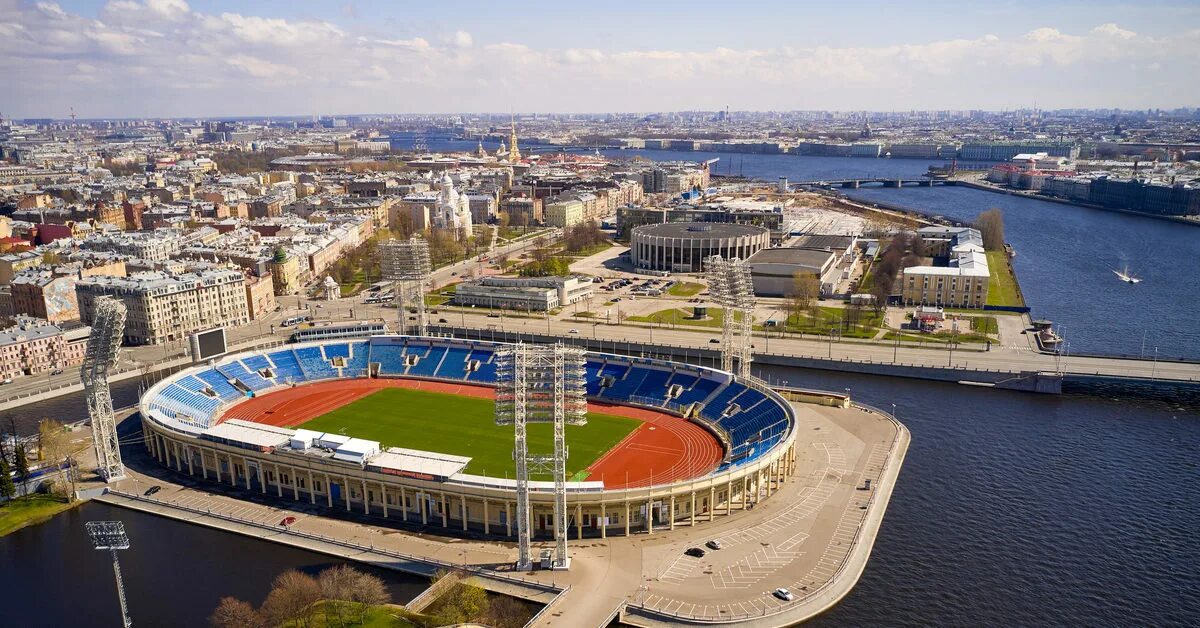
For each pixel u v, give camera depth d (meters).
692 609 186.25
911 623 184.50
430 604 188.88
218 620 183.38
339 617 181.38
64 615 188.75
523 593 194.12
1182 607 191.50
